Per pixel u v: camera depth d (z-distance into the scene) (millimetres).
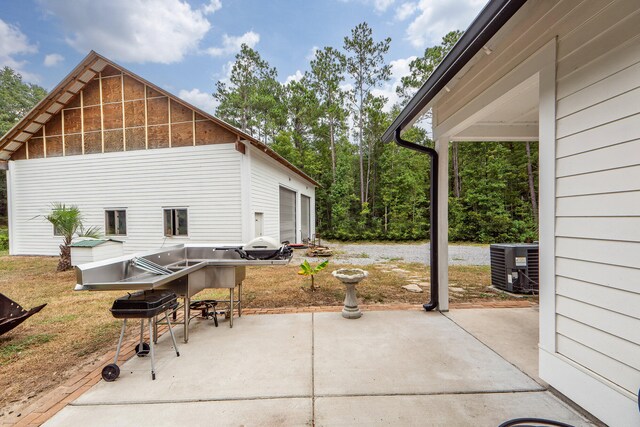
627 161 1595
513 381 2299
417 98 3119
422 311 4055
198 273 3398
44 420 1932
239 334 3322
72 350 3117
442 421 1856
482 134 4020
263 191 10102
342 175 20734
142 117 9625
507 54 2559
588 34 1797
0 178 22453
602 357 1764
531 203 16844
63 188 10297
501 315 3852
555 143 2059
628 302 1611
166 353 2883
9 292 5672
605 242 1729
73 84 9641
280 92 27172
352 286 3830
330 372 2465
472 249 12086
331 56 22734
